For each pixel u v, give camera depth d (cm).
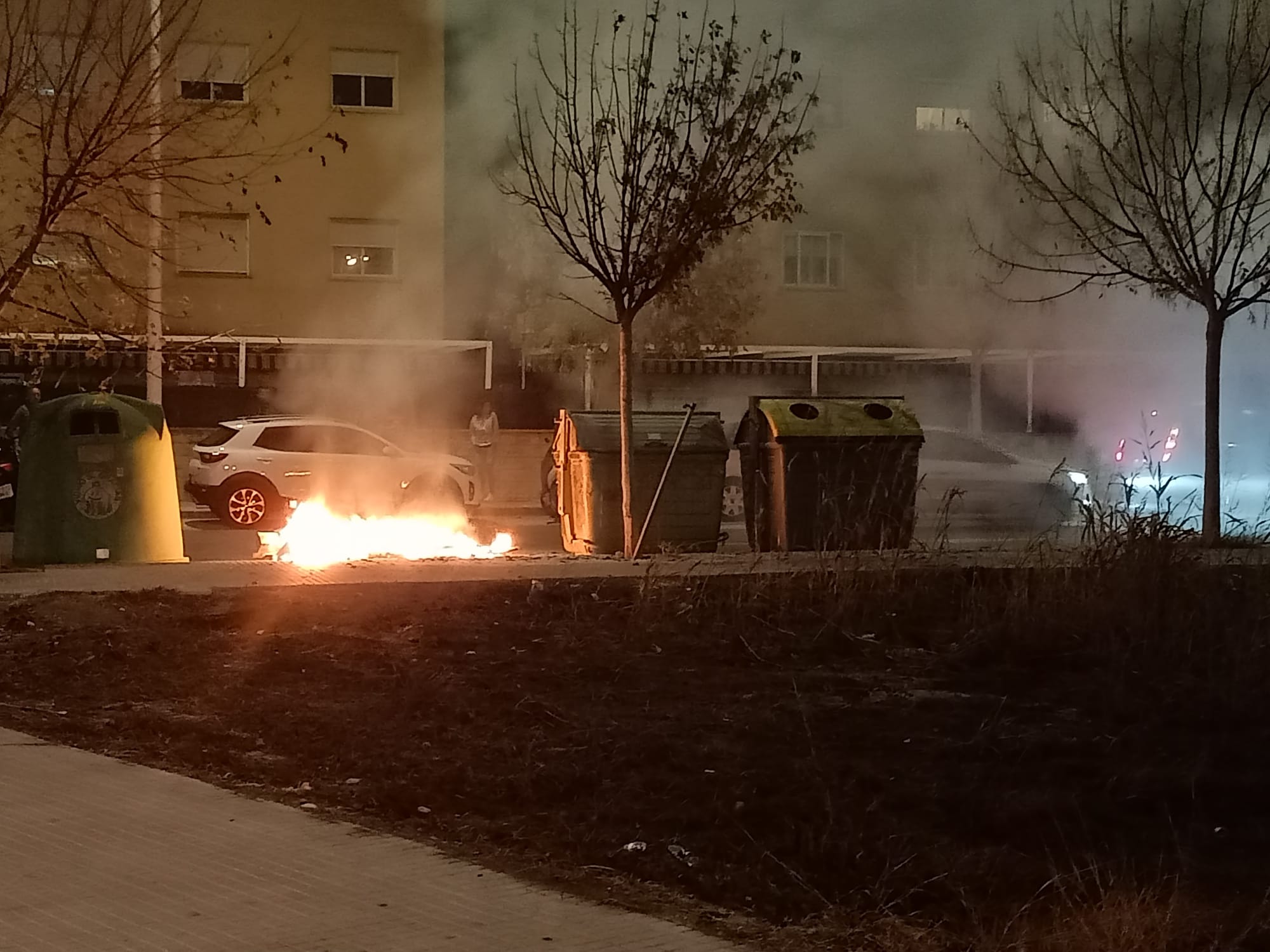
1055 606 902
